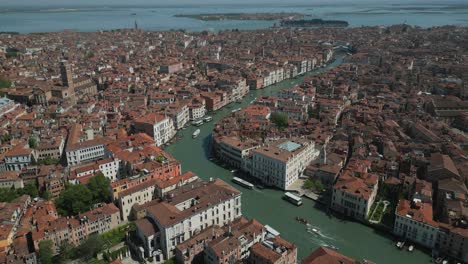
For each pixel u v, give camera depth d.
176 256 197.25
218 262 180.50
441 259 197.25
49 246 191.50
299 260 198.25
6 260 185.38
